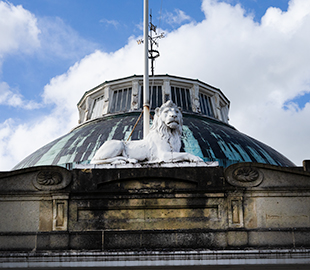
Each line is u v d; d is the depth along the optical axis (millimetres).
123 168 20391
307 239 19531
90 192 19938
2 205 19891
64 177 20172
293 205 19984
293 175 20312
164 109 21984
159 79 42812
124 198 19984
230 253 18734
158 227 19750
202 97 44281
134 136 34344
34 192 19922
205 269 18812
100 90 43781
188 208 20016
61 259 18641
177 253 18719
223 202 20031
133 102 41406
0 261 18594
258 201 20031
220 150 33656
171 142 21609
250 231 19578
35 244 19344
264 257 18734
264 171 20359
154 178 20344
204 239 19500
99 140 34688
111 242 19453
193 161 20766
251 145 35969
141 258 18641
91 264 18594
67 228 19578
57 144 36344
